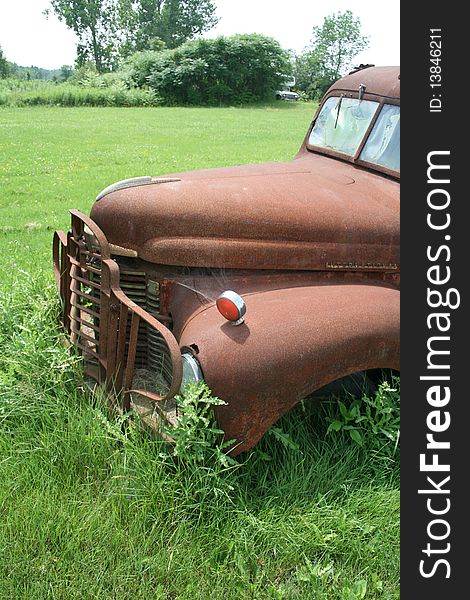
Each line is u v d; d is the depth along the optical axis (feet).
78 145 55.16
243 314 10.05
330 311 10.62
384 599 9.01
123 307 11.05
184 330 10.88
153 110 104.83
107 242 11.43
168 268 11.85
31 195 34.19
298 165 14.89
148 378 12.24
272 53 138.21
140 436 10.62
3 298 15.07
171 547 9.41
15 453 10.89
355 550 9.56
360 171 14.28
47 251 23.40
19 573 8.85
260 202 11.94
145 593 8.75
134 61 138.10
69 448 10.69
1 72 267.18
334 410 11.89
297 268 11.96
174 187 12.02
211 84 132.16
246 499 10.21
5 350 13.37
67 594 8.66
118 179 38.99
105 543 9.38
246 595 8.90
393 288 12.10
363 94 15.19
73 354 12.84
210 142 59.11
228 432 9.98
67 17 237.45
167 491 9.96
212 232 11.56
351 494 10.42
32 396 11.78
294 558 9.43
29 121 77.87
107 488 10.33
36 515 9.64
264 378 9.81
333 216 12.12
